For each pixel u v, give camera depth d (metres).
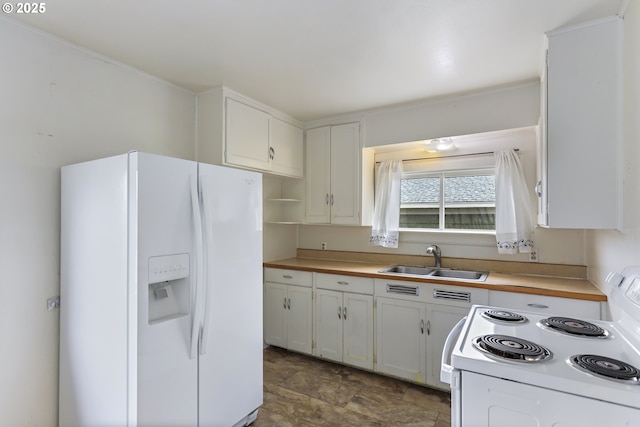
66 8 1.54
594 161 1.58
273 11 1.57
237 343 1.91
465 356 1.10
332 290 2.86
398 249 3.19
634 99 1.35
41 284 1.73
